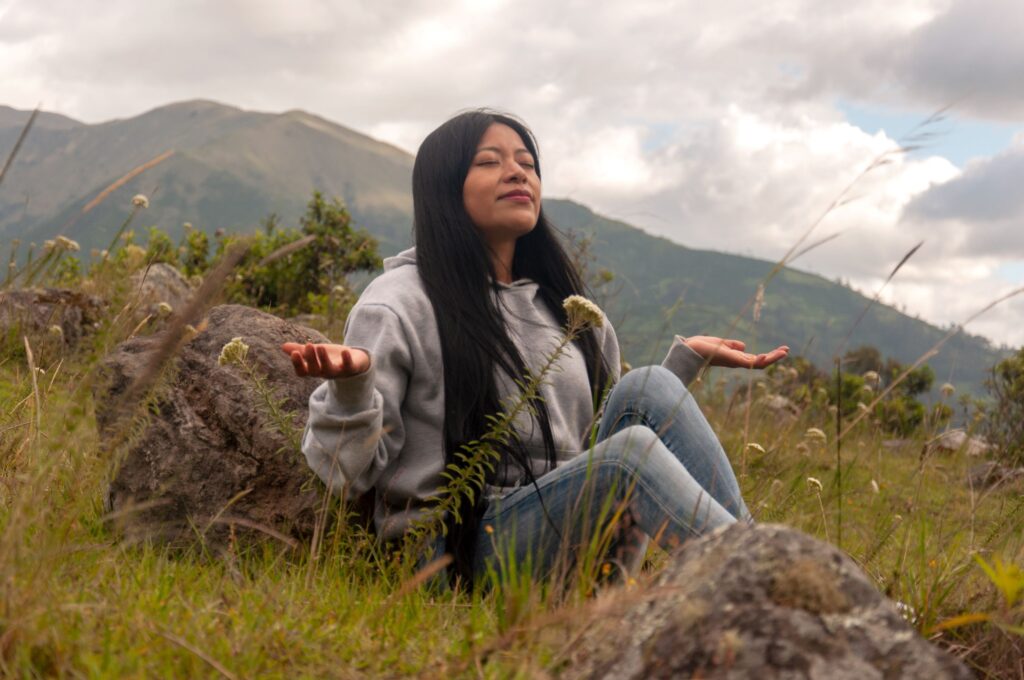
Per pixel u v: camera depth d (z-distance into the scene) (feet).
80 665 6.00
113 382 10.36
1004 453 12.98
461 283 10.54
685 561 6.54
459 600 9.20
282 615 7.43
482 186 11.00
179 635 6.60
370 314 10.28
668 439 9.57
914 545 12.03
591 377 11.39
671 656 5.63
